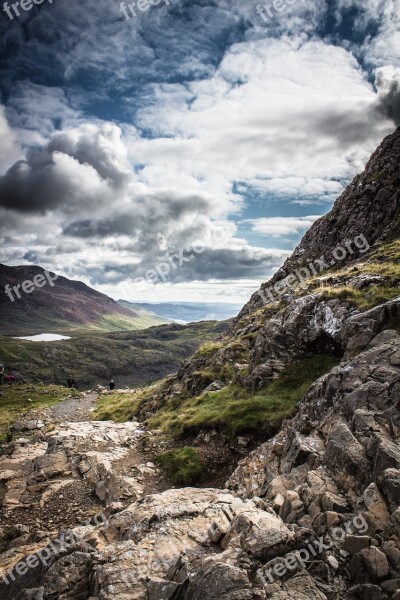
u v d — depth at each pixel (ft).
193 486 69.31
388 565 28.50
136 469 76.28
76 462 83.76
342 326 80.59
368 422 43.83
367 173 197.47
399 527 30.78
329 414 53.67
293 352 93.71
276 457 56.39
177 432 89.25
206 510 46.16
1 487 77.71
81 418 141.28
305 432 54.90
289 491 41.34
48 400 184.14
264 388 90.58
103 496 69.62
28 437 117.91
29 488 74.95
